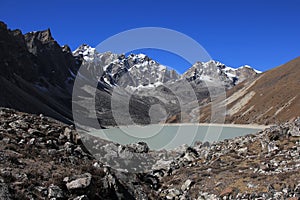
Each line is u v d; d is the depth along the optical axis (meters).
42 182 15.72
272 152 33.06
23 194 13.81
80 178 16.47
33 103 157.38
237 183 26.59
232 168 30.80
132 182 23.47
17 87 169.88
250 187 25.30
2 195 13.07
